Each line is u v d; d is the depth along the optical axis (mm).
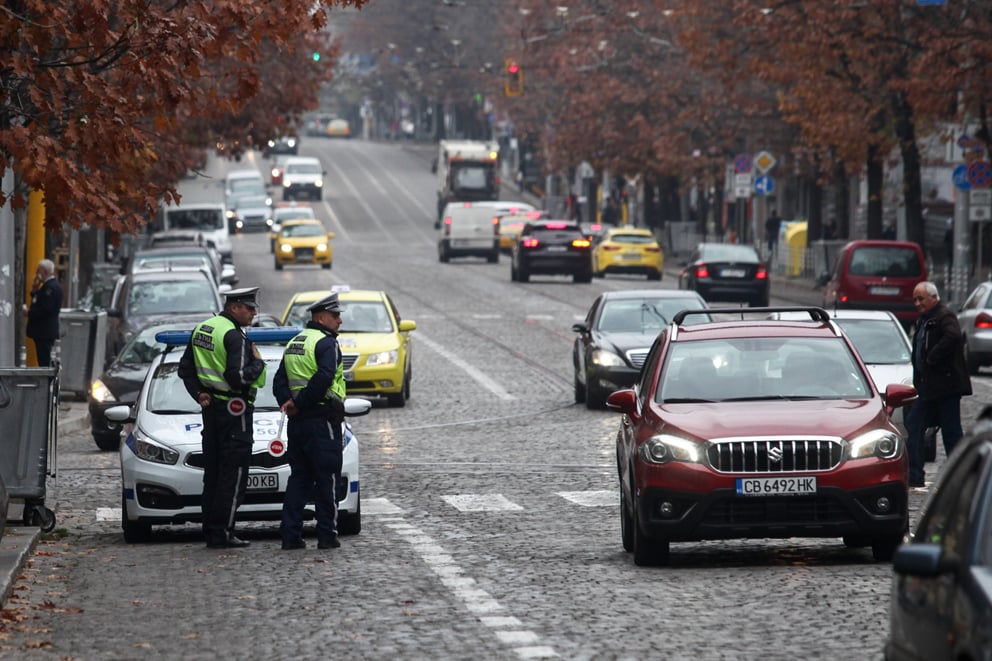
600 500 52812
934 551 19500
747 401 39469
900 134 140625
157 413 46156
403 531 45844
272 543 44281
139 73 45906
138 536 44594
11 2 45781
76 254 108375
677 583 36250
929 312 53812
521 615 32625
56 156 44844
